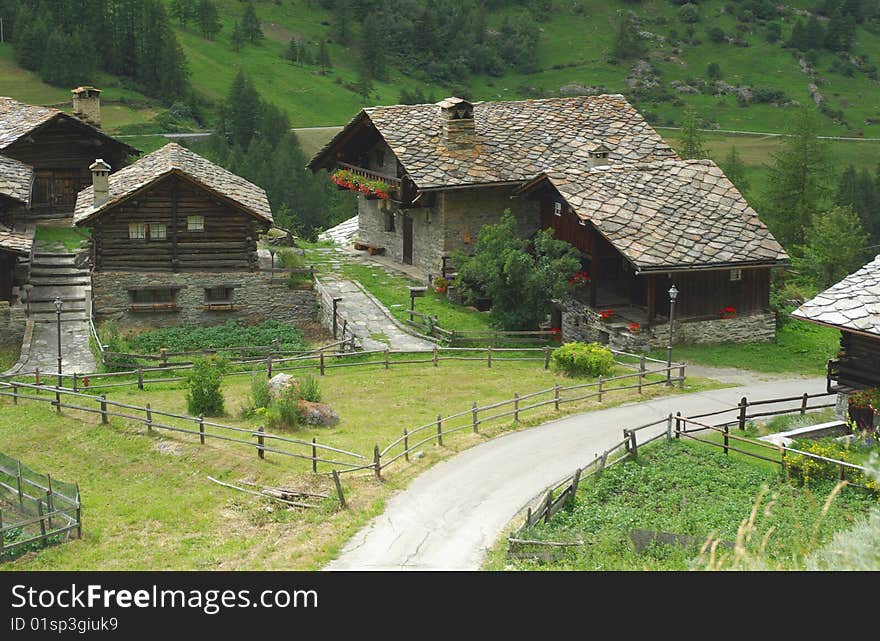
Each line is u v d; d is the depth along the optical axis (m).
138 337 41.00
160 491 27.05
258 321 44.16
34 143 52.06
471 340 41.44
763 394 35.66
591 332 42.72
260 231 54.41
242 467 27.78
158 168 43.72
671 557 21.05
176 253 43.16
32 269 45.00
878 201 111.69
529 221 48.38
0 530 23.09
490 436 30.34
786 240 80.38
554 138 49.88
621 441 29.33
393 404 33.66
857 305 30.02
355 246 55.34
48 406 33.22
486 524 23.98
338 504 25.06
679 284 41.41
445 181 45.47
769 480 26.25
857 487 25.12
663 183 44.09
